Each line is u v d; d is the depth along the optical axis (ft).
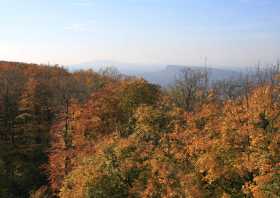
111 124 211.00
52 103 278.46
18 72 338.75
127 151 149.79
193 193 113.80
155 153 141.79
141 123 171.32
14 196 208.74
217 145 116.88
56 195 194.18
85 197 139.33
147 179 133.28
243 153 110.93
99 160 152.76
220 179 115.44
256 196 95.55
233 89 211.20
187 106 207.82
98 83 325.62
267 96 129.90
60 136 222.28
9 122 268.82
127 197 137.49
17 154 243.19
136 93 226.99
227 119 126.21
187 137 142.31
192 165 127.03
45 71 387.96
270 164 102.83
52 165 202.08
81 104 245.86
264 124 118.73
